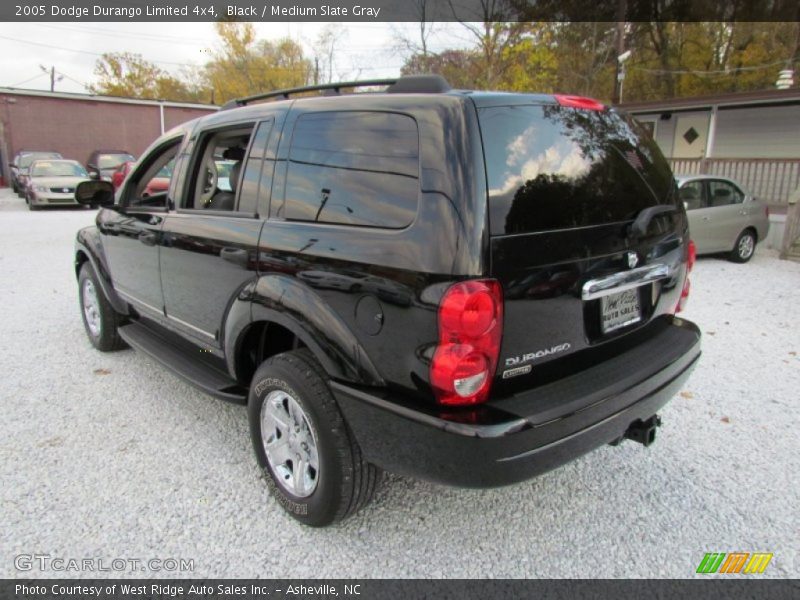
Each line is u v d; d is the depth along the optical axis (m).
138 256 3.86
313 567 2.44
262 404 2.76
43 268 8.29
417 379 2.11
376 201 2.28
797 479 3.07
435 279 2.02
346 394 2.30
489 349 2.04
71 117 26.06
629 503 2.88
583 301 2.35
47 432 3.50
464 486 2.09
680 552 2.54
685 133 16.03
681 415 3.79
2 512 2.74
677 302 3.09
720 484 3.03
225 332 2.99
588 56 23.86
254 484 3.01
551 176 2.28
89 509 2.77
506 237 2.06
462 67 22.31
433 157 2.12
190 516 2.74
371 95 2.45
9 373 4.41
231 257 2.86
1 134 24.75
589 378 2.38
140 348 3.88
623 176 2.63
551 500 2.90
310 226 2.50
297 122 2.71
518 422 2.03
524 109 2.31
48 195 15.82
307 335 2.42
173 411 3.79
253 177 2.89
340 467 2.42
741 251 9.19
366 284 2.21
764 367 4.62
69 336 5.31
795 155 14.16
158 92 44.56
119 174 16.20
